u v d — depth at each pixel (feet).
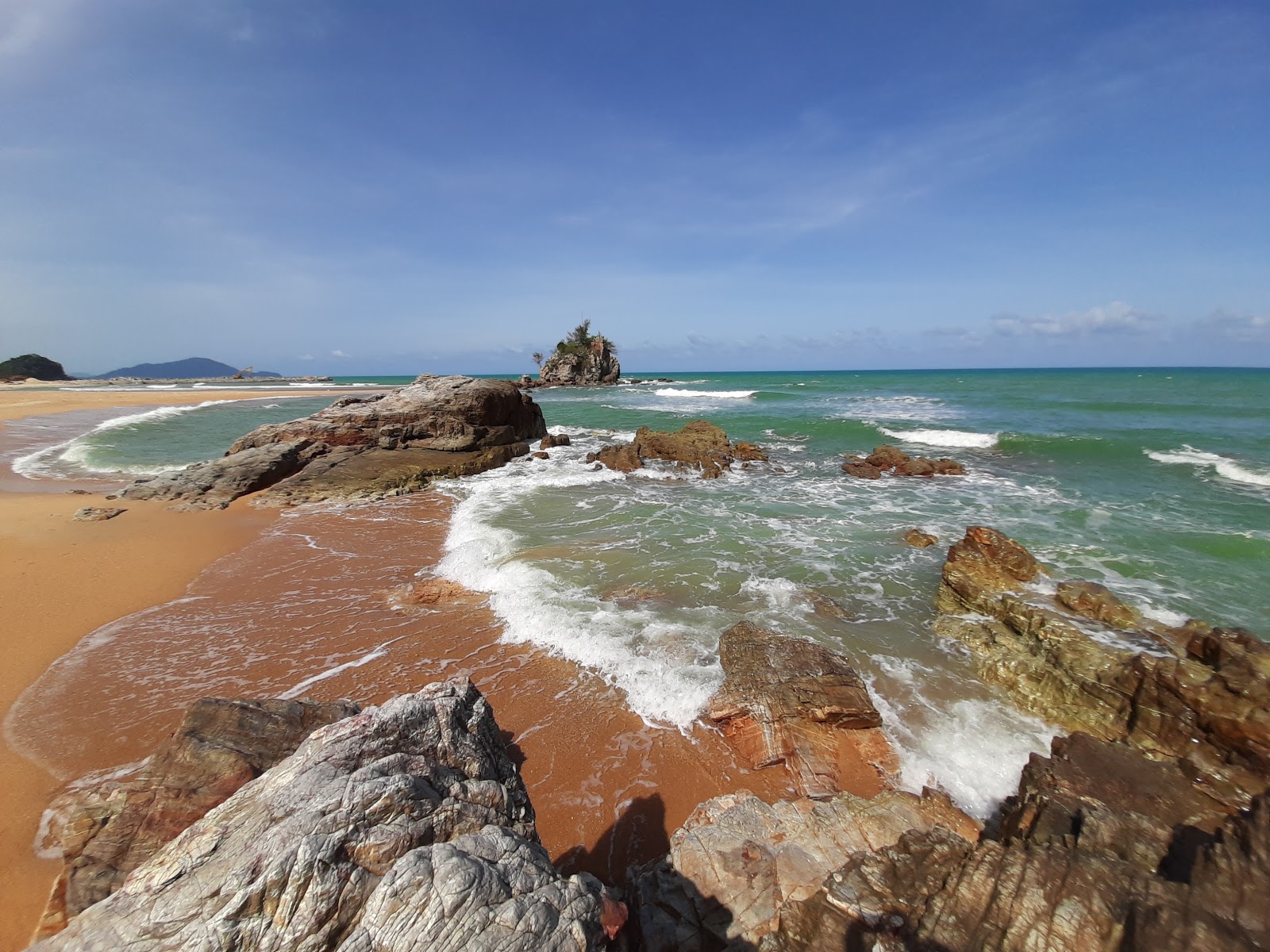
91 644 29.37
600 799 20.17
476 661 28.22
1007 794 20.21
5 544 41.91
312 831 10.84
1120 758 18.39
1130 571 36.88
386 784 11.86
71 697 24.88
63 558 40.01
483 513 52.34
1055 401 130.82
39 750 21.56
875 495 59.52
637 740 23.02
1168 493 55.67
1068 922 11.19
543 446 90.17
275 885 9.97
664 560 40.32
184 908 9.96
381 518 51.85
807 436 100.37
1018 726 23.80
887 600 34.63
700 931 14.06
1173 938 10.37
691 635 29.71
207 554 42.16
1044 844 13.78
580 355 328.70
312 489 59.16
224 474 60.23
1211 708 20.81
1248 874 11.29
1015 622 29.43
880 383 254.06
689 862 16.01
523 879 10.87
